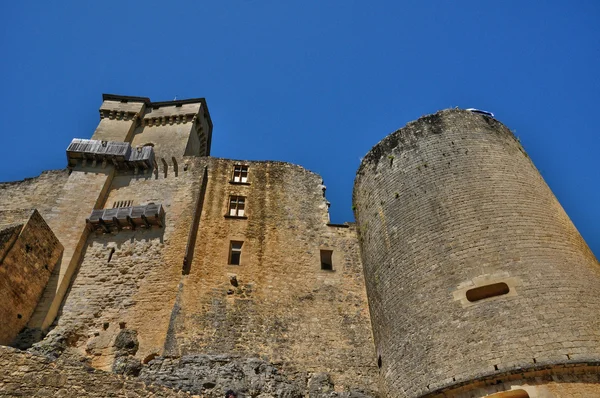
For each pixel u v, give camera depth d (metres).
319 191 24.53
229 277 19.88
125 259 20.84
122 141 27.58
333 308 19.30
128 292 19.50
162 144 28.22
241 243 21.47
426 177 16.89
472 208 15.21
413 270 15.10
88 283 19.95
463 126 17.94
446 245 14.73
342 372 17.11
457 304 13.42
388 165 18.58
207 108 32.97
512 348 11.88
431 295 14.15
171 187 24.14
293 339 18.02
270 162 25.80
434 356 13.03
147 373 15.99
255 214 22.78
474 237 14.45
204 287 19.31
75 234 21.47
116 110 30.12
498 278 13.30
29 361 12.23
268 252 21.16
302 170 25.58
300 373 16.91
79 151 25.22
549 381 11.21
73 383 12.14
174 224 22.11
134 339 17.75
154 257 20.77
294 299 19.44
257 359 16.95
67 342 17.70
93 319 18.64
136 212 22.06
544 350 11.59
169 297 19.16
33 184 24.80
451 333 13.04
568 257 13.77
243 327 18.12
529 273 13.17
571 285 12.90
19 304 17.72
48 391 11.80
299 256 21.22
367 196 19.11
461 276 13.87
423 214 15.99
